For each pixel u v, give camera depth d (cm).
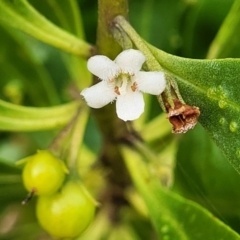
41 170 11
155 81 10
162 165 13
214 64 10
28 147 17
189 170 13
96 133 17
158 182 12
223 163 13
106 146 13
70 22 14
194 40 15
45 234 15
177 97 10
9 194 13
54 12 14
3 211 15
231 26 13
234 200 13
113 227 15
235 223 13
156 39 15
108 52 11
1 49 15
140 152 13
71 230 12
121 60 10
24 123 12
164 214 11
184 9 15
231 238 11
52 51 17
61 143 12
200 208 11
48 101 16
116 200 14
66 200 11
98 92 11
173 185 13
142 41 10
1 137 17
